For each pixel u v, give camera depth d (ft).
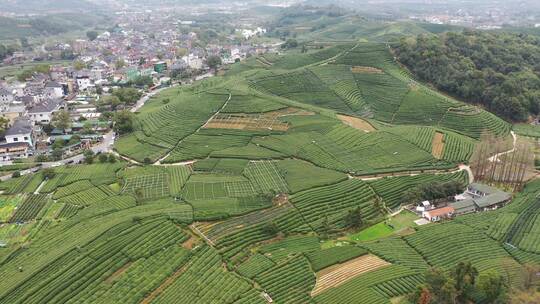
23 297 353.51
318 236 459.73
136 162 633.61
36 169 621.31
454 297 350.84
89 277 375.45
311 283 384.88
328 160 607.37
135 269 386.73
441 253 427.33
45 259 401.08
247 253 423.23
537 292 364.17
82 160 649.61
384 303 355.15
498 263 409.28
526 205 510.58
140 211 477.77
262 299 363.35
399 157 622.54
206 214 471.21
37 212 502.79
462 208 510.58
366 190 538.06
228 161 609.83
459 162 627.87
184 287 371.76
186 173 583.17
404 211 511.81
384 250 429.79
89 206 508.53
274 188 534.78
